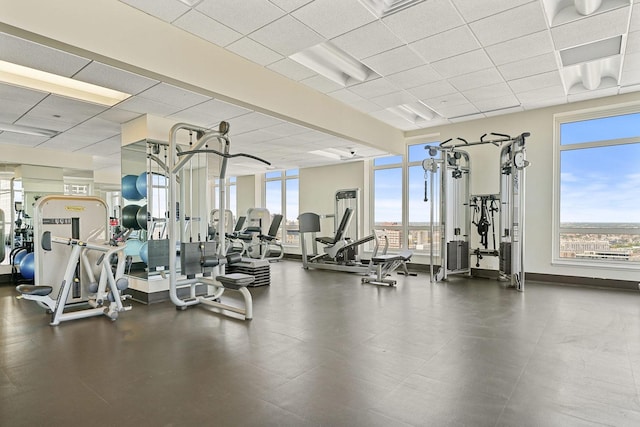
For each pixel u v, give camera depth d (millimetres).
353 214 8484
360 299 5117
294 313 4363
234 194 12555
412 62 4590
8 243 6707
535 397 2314
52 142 6457
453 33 3875
